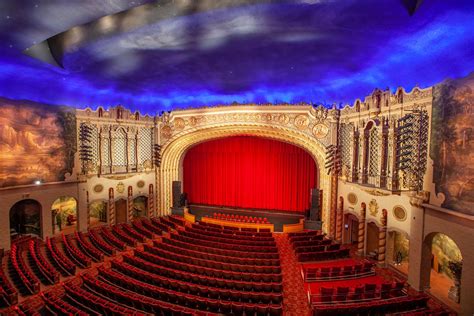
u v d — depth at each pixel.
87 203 21.36
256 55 15.38
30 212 19.47
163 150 25.00
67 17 10.23
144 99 23.78
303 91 20.44
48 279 13.62
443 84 11.47
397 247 16.14
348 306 10.34
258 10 10.80
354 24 11.50
